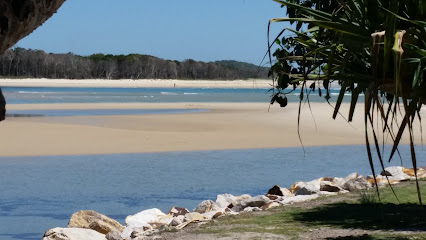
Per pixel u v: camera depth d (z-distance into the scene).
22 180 13.27
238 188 12.45
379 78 3.65
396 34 3.17
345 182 10.61
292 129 27.56
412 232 6.63
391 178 11.20
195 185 12.74
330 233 6.87
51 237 7.65
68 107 45.53
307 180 13.58
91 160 17.14
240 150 19.95
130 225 8.45
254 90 131.75
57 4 1.89
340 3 3.66
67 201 10.97
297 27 4.04
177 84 184.00
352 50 3.67
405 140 22.33
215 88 153.38
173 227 8.00
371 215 7.80
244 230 7.39
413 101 3.67
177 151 19.50
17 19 1.82
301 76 4.32
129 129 26.80
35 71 187.75
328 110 39.94
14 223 9.24
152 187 12.45
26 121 30.12
